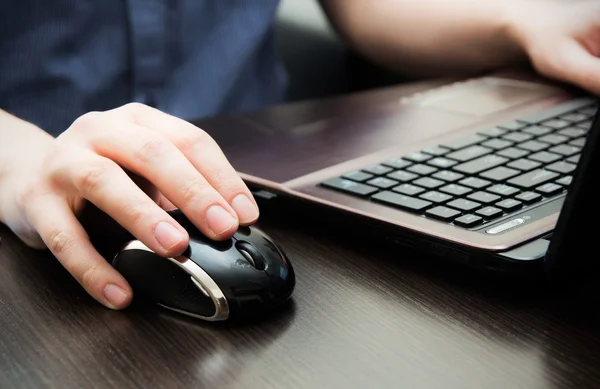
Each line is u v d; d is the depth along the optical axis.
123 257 0.42
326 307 0.42
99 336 0.39
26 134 0.58
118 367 0.35
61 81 0.90
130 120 0.49
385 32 1.07
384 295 0.43
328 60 1.13
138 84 0.94
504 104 0.72
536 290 0.43
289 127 0.71
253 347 0.37
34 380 0.34
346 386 0.33
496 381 0.34
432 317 0.40
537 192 0.49
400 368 0.35
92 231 0.48
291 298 0.43
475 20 0.94
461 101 0.75
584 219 0.38
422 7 1.02
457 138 0.61
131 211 0.41
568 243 0.38
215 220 0.41
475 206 0.47
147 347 0.37
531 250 0.41
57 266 0.48
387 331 0.39
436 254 0.44
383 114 0.73
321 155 0.60
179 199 0.42
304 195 0.51
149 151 0.45
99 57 0.92
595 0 0.86
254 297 0.39
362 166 0.56
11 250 0.51
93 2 0.90
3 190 0.52
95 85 0.92
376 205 0.49
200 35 0.99
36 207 0.47
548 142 0.58
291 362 0.36
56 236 0.44
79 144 0.47
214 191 0.43
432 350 0.37
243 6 1.02
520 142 0.59
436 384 0.33
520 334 0.38
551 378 0.34
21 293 0.44
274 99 1.09
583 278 0.44
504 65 0.94
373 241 0.51
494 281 0.44
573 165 0.53
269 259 0.41
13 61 0.88
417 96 0.80
